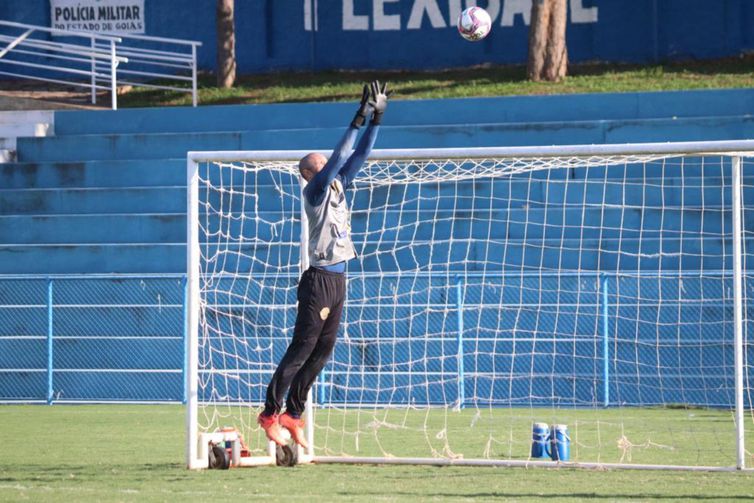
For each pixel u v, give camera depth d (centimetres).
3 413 5891
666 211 7169
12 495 2936
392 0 11675
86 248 7450
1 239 7838
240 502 2789
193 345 3538
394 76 11550
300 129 8662
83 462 3794
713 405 5912
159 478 3291
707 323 5812
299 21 11875
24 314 6781
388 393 6278
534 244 7094
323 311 3141
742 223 6744
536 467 3556
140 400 6600
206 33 11962
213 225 7569
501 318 6247
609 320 6159
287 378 3150
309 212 3142
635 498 2859
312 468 3556
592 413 5662
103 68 11244
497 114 8606
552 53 10512
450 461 3619
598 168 7375
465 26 3925
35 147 8756
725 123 7881
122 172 8325
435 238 7294
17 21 12106
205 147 8525
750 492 2967
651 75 10600
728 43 11181
